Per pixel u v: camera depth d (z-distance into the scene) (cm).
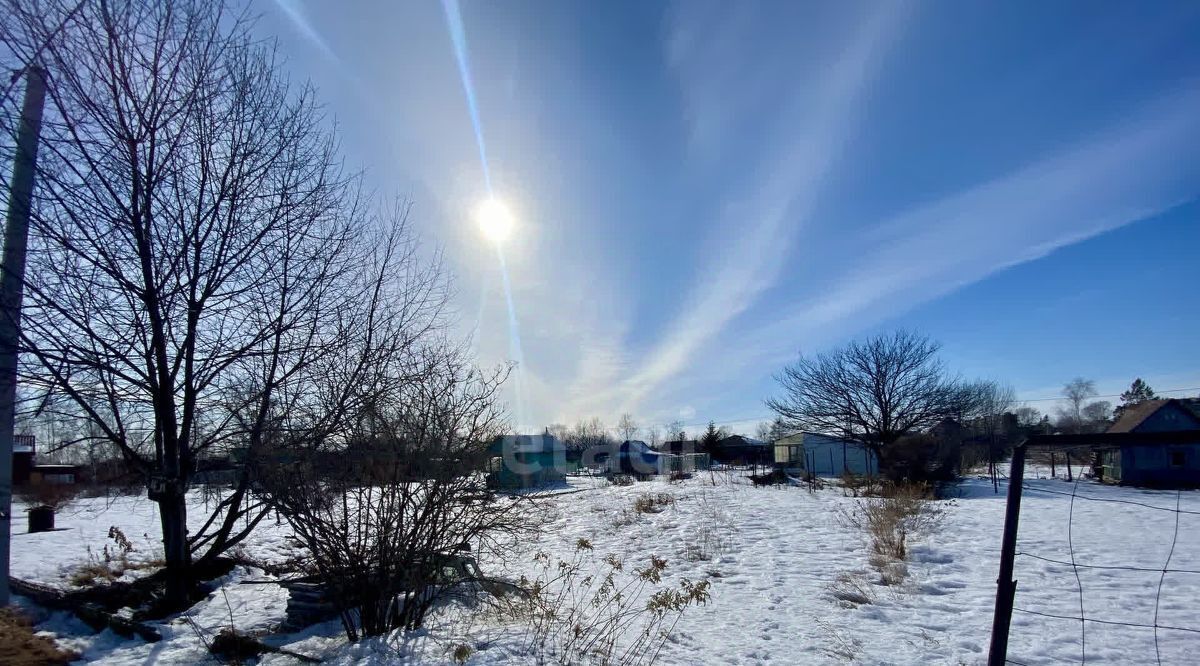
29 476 3306
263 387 867
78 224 812
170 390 866
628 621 709
